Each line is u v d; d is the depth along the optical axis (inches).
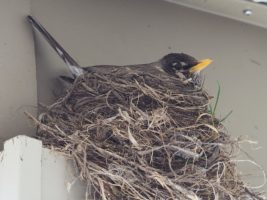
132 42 27.9
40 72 24.1
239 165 28.1
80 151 19.9
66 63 23.8
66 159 19.7
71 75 24.0
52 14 25.8
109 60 26.8
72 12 26.5
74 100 22.4
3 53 22.4
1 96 21.7
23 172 18.2
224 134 22.7
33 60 23.1
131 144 20.5
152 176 20.0
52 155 19.3
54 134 20.5
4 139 21.1
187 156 21.2
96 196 19.9
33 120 21.2
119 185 19.7
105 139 20.7
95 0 27.6
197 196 20.5
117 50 27.3
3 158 18.6
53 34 25.5
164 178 20.0
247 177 27.9
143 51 28.0
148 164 20.6
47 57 24.3
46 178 18.9
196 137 21.7
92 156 20.1
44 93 23.9
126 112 21.2
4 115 21.5
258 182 27.9
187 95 23.4
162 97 22.9
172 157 21.1
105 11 27.7
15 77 22.3
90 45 26.5
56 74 24.2
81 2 27.0
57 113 21.9
